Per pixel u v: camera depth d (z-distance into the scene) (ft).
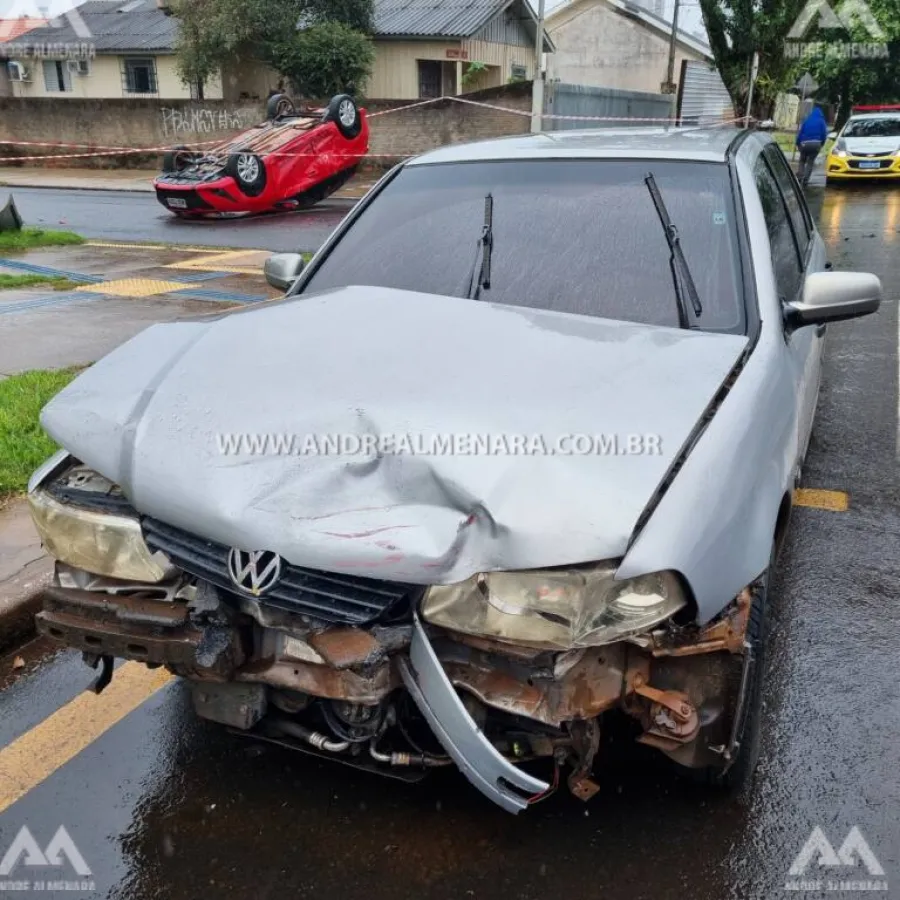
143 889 8.04
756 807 8.75
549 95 72.74
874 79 119.24
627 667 7.52
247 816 8.77
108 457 7.91
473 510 6.88
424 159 12.81
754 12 67.62
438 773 9.19
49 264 36.91
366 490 7.12
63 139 87.15
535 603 6.78
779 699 10.37
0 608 11.76
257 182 52.19
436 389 7.81
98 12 108.68
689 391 8.04
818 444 17.99
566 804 8.73
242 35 81.25
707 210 10.69
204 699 8.04
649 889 7.89
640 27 123.85
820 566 13.39
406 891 7.89
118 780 9.32
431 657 6.95
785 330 10.23
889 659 11.12
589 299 10.03
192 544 7.43
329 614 6.95
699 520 7.06
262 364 8.45
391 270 11.04
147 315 27.27
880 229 44.80
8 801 9.09
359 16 86.28
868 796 8.92
